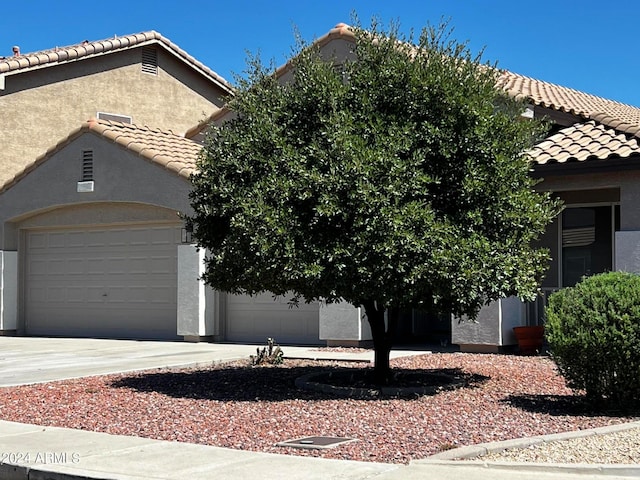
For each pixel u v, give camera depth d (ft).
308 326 62.13
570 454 25.64
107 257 70.90
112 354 56.44
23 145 79.56
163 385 40.96
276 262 34.27
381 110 37.11
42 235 74.23
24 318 74.74
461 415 32.37
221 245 37.58
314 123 37.42
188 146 71.72
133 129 70.95
